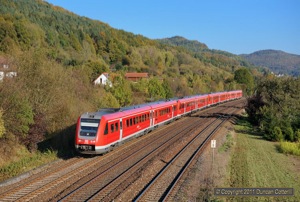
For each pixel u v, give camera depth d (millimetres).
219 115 49562
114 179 16656
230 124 40781
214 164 20719
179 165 20062
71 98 27594
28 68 23688
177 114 41312
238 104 72312
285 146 27312
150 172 18250
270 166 21891
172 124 39000
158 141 27641
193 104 49469
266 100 39031
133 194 14742
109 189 15188
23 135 20953
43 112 22578
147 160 21000
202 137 30125
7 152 19828
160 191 15281
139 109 28266
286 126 32656
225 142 28766
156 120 32906
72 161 20172
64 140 23469
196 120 43094
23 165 18984
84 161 20203
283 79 39781
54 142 23234
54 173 17484
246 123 43031
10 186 15328
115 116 22906
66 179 16578
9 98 20156
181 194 14883
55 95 24469
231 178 18375
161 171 18188
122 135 24031
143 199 14148
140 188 15578
